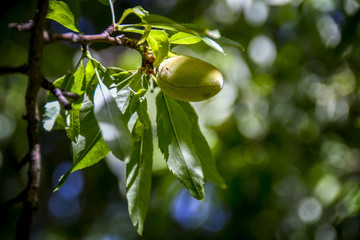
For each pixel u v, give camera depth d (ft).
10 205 3.94
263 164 13.05
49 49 11.59
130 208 5.31
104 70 5.10
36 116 4.03
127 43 4.94
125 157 4.06
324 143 13.73
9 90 12.69
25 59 11.68
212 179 5.91
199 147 5.82
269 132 13.17
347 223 11.55
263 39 12.34
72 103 4.94
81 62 5.01
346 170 13.61
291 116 13.50
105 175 13.14
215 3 12.13
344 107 13.75
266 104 13.21
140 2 11.84
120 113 4.36
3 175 12.93
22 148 12.82
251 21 11.59
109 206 15.24
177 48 12.12
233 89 12.60
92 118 5.15
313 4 11.85
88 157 5.22
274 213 13.75
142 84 5.32
